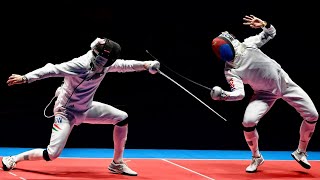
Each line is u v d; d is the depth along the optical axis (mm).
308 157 9078
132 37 9594
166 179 6750
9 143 9109
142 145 9609
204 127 9898
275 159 8703
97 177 6688
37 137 9234
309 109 7398
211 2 9844
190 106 9953
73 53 9375
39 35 9234
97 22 9414
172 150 9328
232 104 10031
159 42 9750
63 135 6609
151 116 9789
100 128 9406
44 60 9297
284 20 10023
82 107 6707
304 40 10109
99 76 6586
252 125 7297
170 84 9938
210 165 7902
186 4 9750
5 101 9188
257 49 7262
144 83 9859
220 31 9930
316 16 10062
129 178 6723
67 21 9297
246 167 7859
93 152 8680
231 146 9844
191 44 9898
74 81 6523
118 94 9766
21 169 6918
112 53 6391
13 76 6191
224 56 7133
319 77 10172
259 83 7297
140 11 9562
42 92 9391
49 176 6578
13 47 9164
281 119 10070
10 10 9070
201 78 10008
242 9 9922
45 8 9188
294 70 10164
